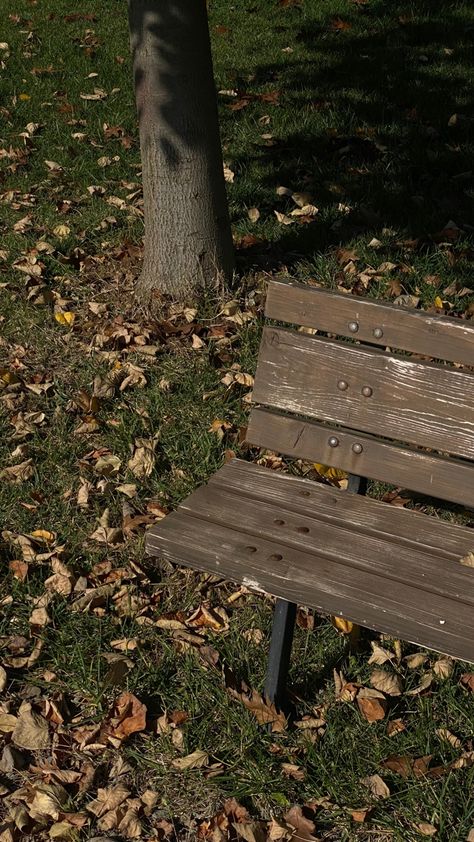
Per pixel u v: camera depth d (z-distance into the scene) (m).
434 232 5.64
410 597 2.60
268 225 5.75
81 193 6.29
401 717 2.95
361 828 2.64
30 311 5.03
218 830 2.62
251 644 3.19
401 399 2.97
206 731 2.92
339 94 7.52
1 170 6.56
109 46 8.74
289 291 3.05
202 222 4.89
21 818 2.68
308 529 2.88
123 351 4.70
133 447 4.08
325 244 5.51
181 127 4.69
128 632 3.26
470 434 2.88
